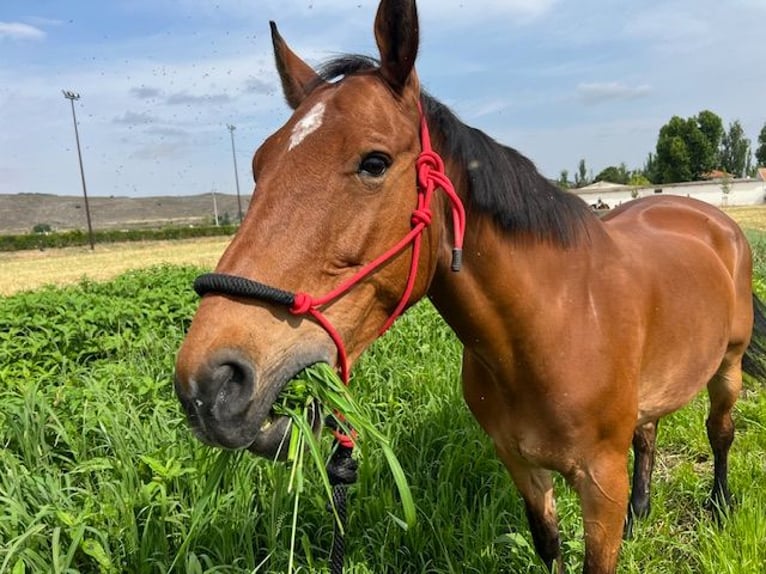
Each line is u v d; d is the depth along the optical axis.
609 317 2.37
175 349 5.66
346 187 1.64
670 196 3.88
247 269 1.57
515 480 2.66
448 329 6.17
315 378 1.62
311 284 1.62
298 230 1.61
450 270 2.00
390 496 3.18
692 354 2.91
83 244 45.09
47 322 6.24
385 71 1.79
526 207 2.14
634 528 3.38
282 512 3.01
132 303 7.55
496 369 2.27
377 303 1.78
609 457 2.38
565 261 2.29
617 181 90.00
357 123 1.66
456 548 3.08
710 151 66.75
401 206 1.74
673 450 4.41
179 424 3.74
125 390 4.20
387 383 4.58
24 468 3.03
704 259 3.12
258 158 1.81
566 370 2.23
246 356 1.51
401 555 3.05
